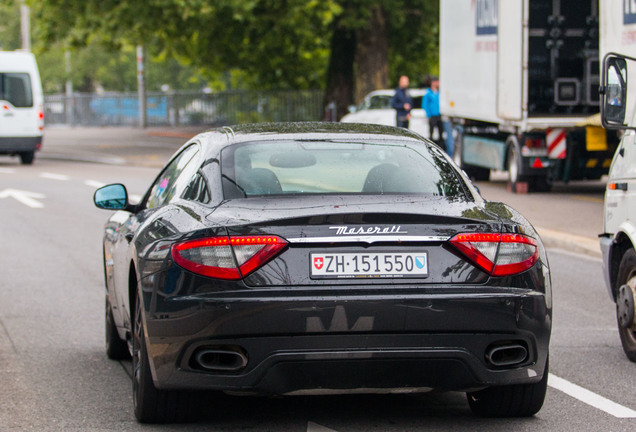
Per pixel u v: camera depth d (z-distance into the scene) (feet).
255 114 341.41
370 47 266.16
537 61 156.56
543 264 39.06
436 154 44.42
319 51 310.45
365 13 254.68
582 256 96.17
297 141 44.04
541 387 41.24
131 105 387.96
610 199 56.75
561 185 165.48
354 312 36.22
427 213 37.78
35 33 261.65
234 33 267.80
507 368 37.86
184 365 37.17
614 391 47.50
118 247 48.93
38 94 226.38
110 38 264.31
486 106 152.66
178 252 37.35
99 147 275.18
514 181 148.87
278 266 36.52
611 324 64.34
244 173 41.34
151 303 38.09
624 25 97.60
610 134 137.69
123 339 52.60
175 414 40.86
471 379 37.45
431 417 42.70
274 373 36.52
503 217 39.27
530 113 150.61
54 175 196.13
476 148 165.78
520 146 146.20
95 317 67.67
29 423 42.01
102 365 53.47
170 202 43.29
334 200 39.29
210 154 43.24
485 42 152.87
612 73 49.29
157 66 543.80
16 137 224.33
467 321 36.83
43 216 130.31
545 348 38.63
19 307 71.26
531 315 37.65
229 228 36.86
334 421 42.04
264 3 256.93
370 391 37.42
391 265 36.86
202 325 36.35
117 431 40.57
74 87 562.66
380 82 267.18
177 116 369.30
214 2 238.68
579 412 43.70
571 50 155.63
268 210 38.17
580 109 157.07
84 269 89.10
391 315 36.40
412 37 283.59
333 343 36.35
